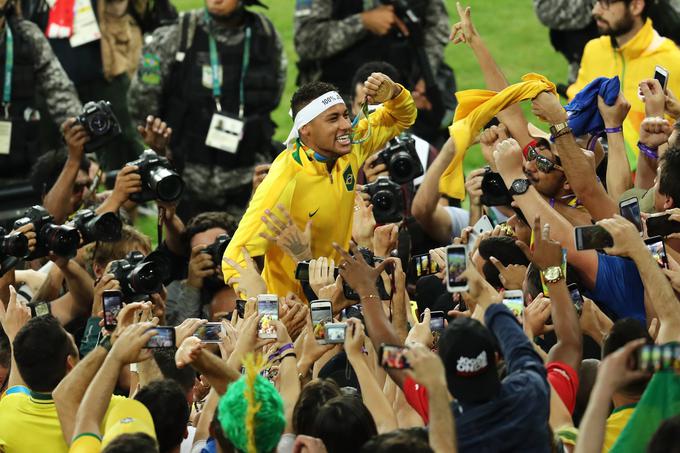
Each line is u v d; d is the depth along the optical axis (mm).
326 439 18547
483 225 28531
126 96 48344
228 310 31172
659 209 24422
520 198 23688
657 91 28484
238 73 41875
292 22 69062
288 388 21078
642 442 18172
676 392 18109
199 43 41812
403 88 27922
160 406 20250
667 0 43281
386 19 43188
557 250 20969
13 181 41625
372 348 22781
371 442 17094
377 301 21578
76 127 32562
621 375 17031
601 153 28547
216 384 19891
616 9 36062
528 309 21688
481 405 17719
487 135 27984
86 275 29562
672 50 36250
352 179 27891
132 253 28016
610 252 20141
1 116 41094
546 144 26453
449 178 28891
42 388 21859
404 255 29953
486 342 17719
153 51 42000
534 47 66000
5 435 21672
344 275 21766
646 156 27734
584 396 21062
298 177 26891
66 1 47906
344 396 18969
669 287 19891
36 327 21953
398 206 29406
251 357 17531
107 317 22391
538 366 18422
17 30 41500
